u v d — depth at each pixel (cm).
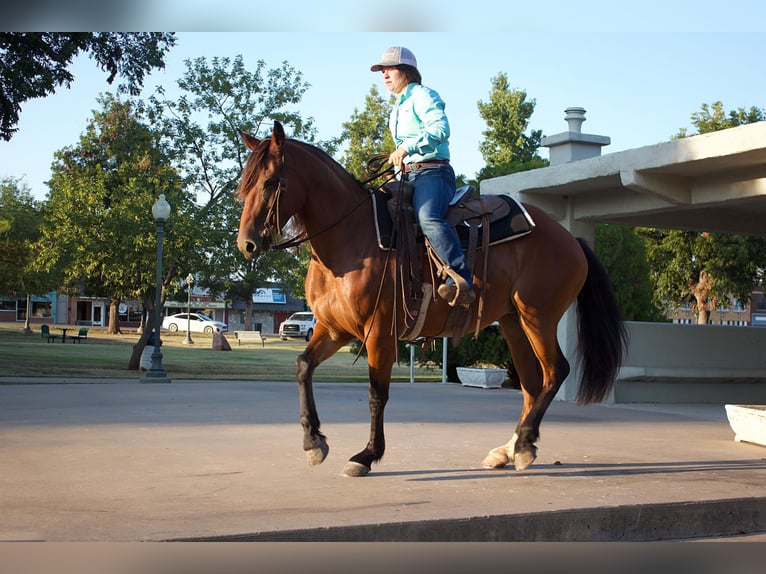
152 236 2180
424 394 1344
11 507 455
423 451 684
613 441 793
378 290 548
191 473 566
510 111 5025
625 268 1800
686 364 1343
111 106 5184
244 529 404
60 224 2381
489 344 1788
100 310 7956
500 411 1051
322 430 812
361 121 5053
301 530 408
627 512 487
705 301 3198
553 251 618
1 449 665
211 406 1039
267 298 8369
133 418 895
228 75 2300
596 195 1273
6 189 4641
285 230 565
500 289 602
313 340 582
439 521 436
